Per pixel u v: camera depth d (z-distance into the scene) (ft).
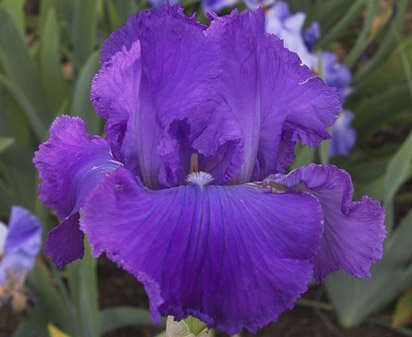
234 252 0.73
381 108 2.27
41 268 1.69
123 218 0.72
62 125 0.88
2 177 2.38
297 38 2.06
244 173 0.85
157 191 0.78
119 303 2.10
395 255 1.74
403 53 2.01
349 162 2.46
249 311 0.72
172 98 0.80
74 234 0.86
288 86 0.85
